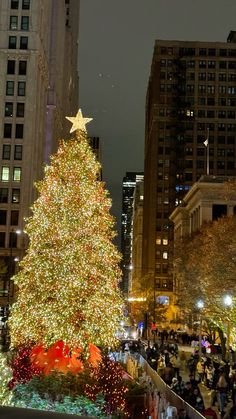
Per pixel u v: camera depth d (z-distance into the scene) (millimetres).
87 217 36344
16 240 119375
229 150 189625
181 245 92812
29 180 123688
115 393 24219
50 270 35031
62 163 37406
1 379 15453
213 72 193375
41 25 136500
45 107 149000
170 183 193875
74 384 24125
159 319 141000
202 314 65375
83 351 33875
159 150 195875
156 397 23438
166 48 198875
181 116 191500
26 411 9086
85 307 34844
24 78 128000
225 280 58719
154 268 189375
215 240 64500
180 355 60875
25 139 125375
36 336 34688
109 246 37562
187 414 19906
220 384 31781
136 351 55156
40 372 28109
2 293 108375
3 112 126250
